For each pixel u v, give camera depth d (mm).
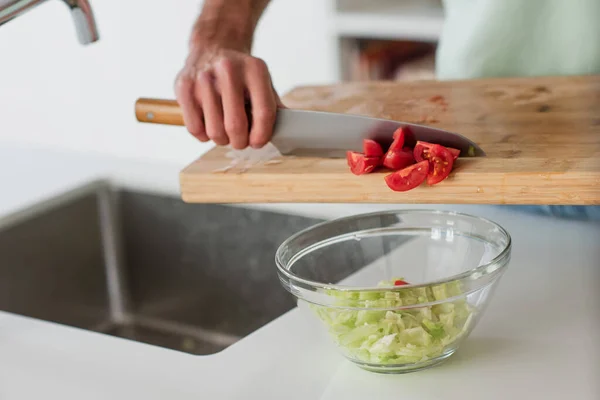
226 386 854
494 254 896
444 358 856
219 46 1158
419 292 804
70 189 1642
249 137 1082
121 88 3121
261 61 1076
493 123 1155
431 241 964
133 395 850
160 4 2922
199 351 1587
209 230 1615
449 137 1011
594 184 920
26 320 1054
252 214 1549
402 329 817
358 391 825
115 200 1712
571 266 1066
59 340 989
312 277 945
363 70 2664
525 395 789
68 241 1643
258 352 921
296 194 1039
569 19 1486
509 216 1261
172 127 3057
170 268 1678
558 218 1240
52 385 885
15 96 3355
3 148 1968
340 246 972
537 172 936
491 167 966
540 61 1534
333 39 2652
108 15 3029
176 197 1642
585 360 838
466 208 1304
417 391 815
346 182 1010
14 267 1536
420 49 2582
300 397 824
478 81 1400
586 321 920
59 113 3293
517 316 951
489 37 1540
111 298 1723
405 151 1000
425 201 985
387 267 974
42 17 3146
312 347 924
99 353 947
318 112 1055
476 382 821
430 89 1377
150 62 3027
